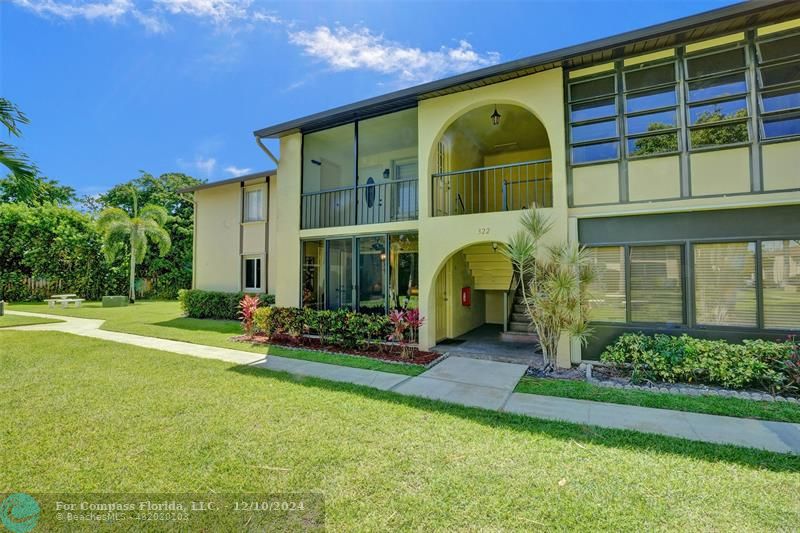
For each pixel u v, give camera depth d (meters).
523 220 6.79
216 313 13.92
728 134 6.02
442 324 9.45
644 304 6.51
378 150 11.71
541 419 4.29
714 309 6.07
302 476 3.08
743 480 2.99
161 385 5.52
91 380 5.76
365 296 9.43
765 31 5.82
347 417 4.32
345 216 10.98
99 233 21.98
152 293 25.95
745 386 5.32
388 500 2.76
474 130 10.16
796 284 5.64
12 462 3.28
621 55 6.64
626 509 2.64
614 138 6.72
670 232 6.36
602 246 6.80
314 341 9.03
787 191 5.66
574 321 6.30
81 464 3.26
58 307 18.22
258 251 14.02
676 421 4.23
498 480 3.01
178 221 27.59
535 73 7.24
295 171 10.50
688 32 6.03
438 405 4.73
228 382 5.69
